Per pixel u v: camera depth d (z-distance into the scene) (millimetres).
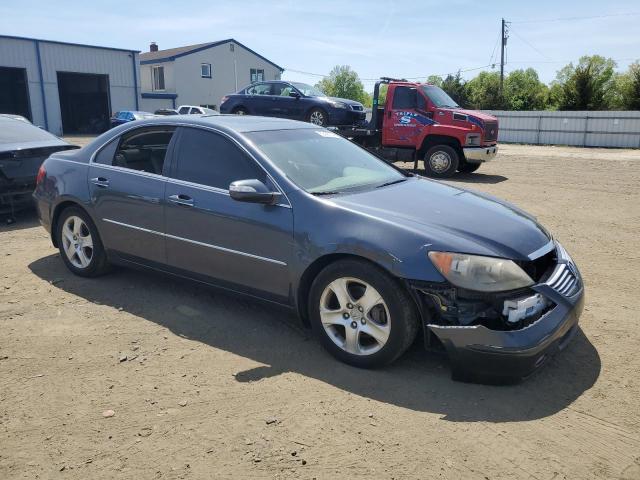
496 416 3070
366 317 3504
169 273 4625
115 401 3227
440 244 3295
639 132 28672
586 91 38125
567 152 23922
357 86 79312
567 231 7613
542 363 3295
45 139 7969
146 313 4516
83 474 2604
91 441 2854
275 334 4145
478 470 2629
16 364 3664
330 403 3199
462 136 13344
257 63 49031
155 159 4688
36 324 4289
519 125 32188
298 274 3758
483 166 16656
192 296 4891
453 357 3250
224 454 2746
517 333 3158
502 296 3217
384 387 3377
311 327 3941
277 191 3914
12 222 7734
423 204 3879
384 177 4586
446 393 3303
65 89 40406
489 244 3363
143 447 2803
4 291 4984
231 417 3061
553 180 13164
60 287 5105
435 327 3229
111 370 3592
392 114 14195
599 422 3021
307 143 4598
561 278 3572
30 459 2713
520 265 3379
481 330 3145
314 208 3723
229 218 4059
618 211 9070
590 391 3340
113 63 38219
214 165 4305
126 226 4770
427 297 3279
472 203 4082
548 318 3293
